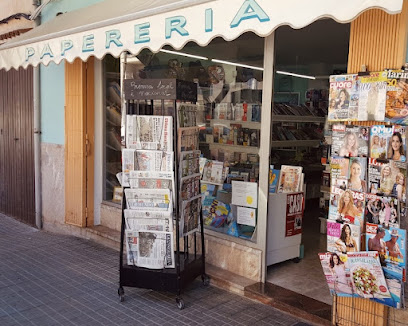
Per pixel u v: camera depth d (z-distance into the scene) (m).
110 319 3.80
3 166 8.27
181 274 3.97
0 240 6.42
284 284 4.31
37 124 7.02
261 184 4.34
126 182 3.98
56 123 6.71
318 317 3.62
